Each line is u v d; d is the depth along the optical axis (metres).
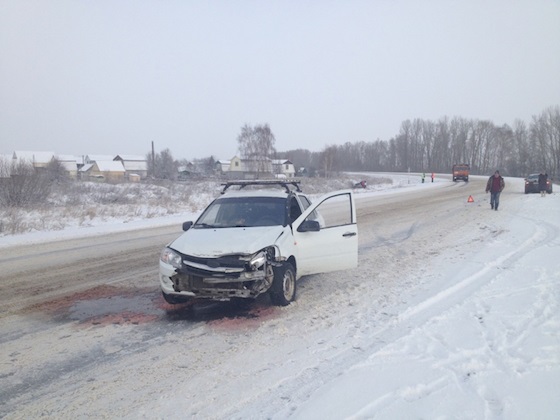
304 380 4.34
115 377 4.55
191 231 7.12
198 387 4.29
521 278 7.79
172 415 3.81
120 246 13.27
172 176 66.69
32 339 5.64
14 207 22.16
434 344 5.04
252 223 7.26
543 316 5.80
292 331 5.73
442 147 125.31
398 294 7.34
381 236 14.28
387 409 3.71
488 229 14.78
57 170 41.41
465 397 3.89
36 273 9.64
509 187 45.25
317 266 7.50
